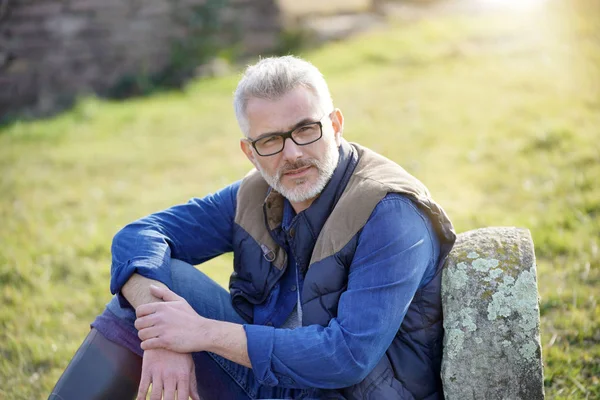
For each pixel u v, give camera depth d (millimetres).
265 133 2475
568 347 3426
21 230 6008
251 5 13258
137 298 2561
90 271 5016
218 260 4930
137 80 12562
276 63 2500
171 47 13039
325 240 2457
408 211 2402
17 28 12406
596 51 9250
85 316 4406
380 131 7766
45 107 12375
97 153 8852
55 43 12531
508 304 2318
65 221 6250
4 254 5348
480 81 9094
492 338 2309
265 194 2752
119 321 2600
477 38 11164
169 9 12984
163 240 2771
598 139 6293
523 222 4844
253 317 2713
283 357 2350
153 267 2633
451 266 2436
